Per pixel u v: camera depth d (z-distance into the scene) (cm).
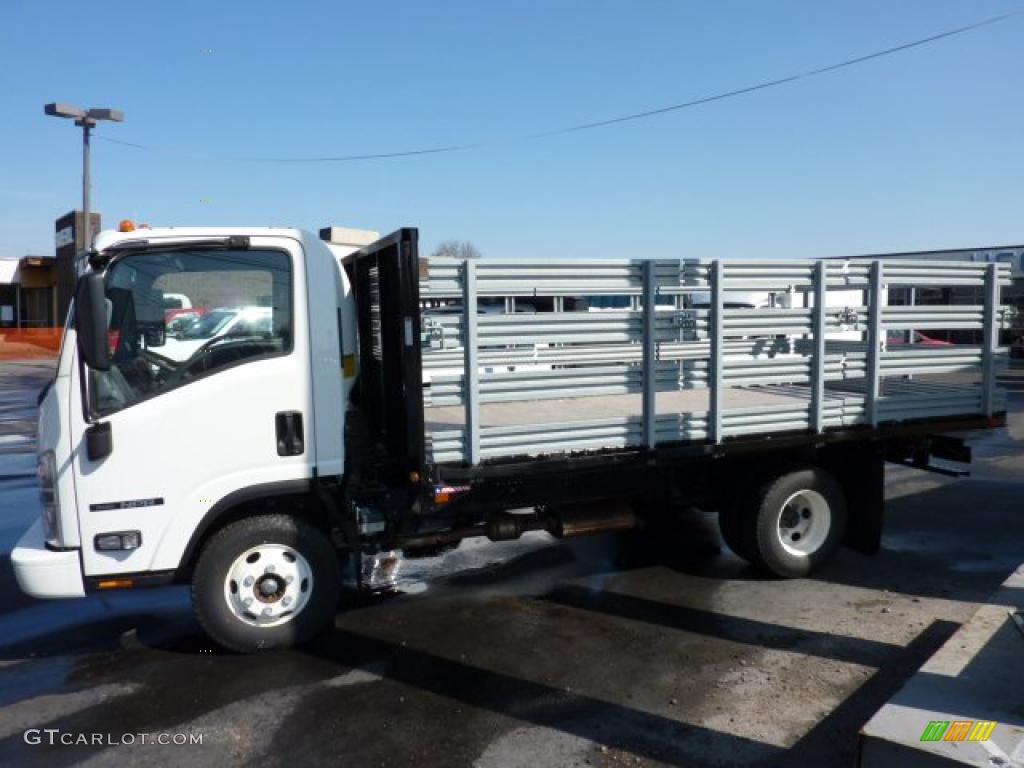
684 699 401
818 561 584
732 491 580
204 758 355
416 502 454
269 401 446
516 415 530
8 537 754
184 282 434
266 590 459
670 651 460
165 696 415
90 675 444
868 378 572
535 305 568
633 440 498
